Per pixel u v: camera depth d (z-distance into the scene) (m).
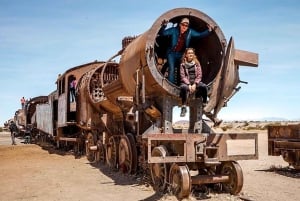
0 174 13.61
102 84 15.34
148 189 10.05
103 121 15.96
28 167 15.55
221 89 9.73
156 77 9.51
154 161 8.62
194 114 10.02
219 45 10.11
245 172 13.72
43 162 17.47
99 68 18.12
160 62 10.79
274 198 9.16
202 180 8.96
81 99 19.05
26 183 11.58
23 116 45.16
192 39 10.73
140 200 8.87
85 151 20.08
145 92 10.49
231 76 10.05
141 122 11.51
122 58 11.93
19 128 46.12
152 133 9.68
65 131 23.77
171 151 9.71
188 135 9.02
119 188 10.41
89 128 18.17
